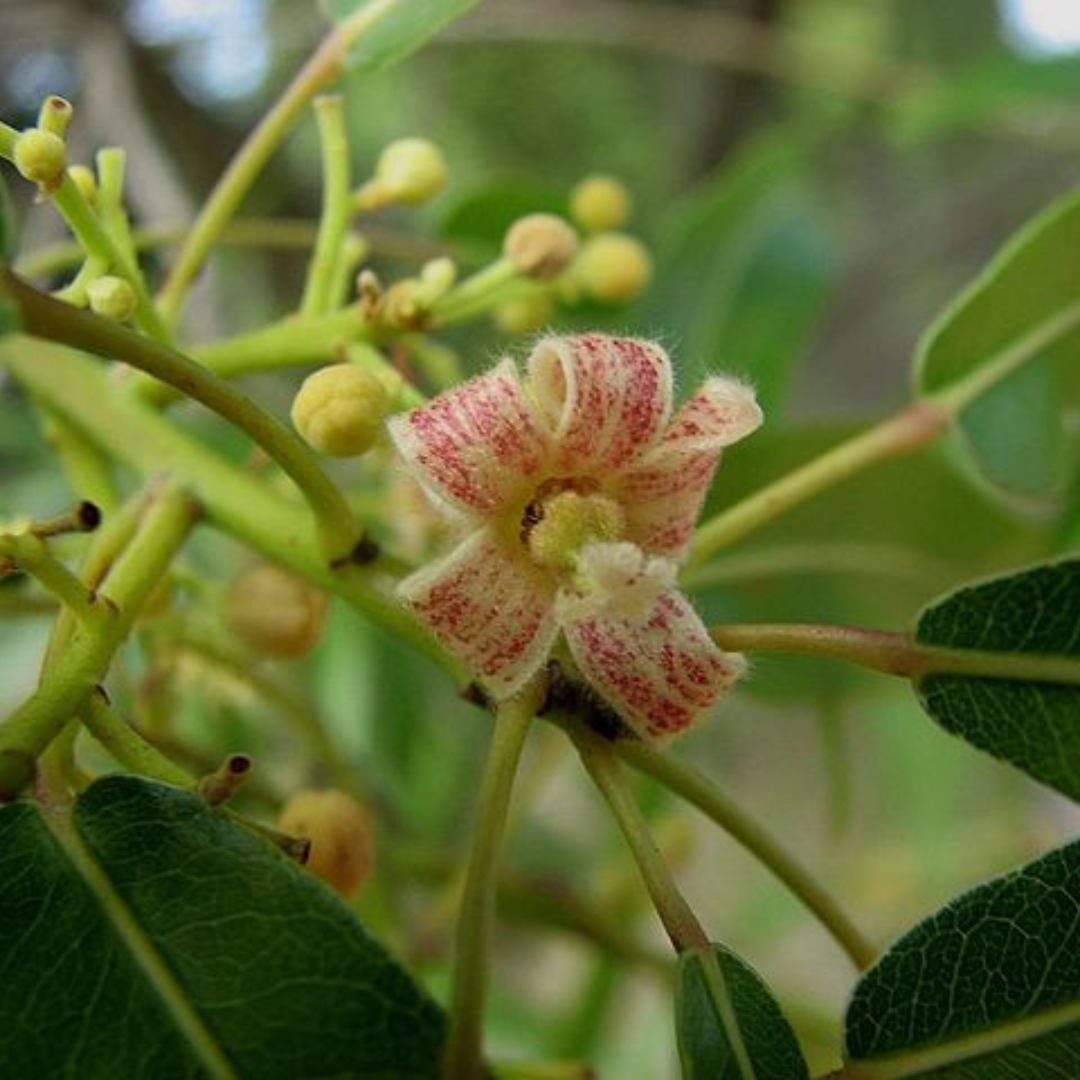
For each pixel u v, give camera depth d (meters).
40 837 0.05
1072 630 0.07
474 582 0.06
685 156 0.19
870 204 0.21
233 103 0.17
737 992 0.06
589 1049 0.11
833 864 0.14
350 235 0.10
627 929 0.11
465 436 0.06
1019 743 0.07
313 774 0.11
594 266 0.09
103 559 0.07
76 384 0.08
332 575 0.07
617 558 0.06
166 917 0.05
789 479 0.08
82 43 0.15
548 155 0.20
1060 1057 0.06
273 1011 0.05
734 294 0.11
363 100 0.19
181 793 0.06
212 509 0.07
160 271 0.11
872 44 0.19
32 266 0.09
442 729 0.13
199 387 0.06
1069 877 0.06
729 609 0.11
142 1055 0.05
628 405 0.06
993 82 0.15
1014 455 0.09
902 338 0.22
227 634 0.08
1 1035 0.05
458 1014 0.05
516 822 0.12
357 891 0.07
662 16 0.17
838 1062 0.10
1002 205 0.21
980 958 0.06
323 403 0.06
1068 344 0.09
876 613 0.11
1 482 0.14
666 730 0.06
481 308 0.08
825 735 0.11
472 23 0.17
